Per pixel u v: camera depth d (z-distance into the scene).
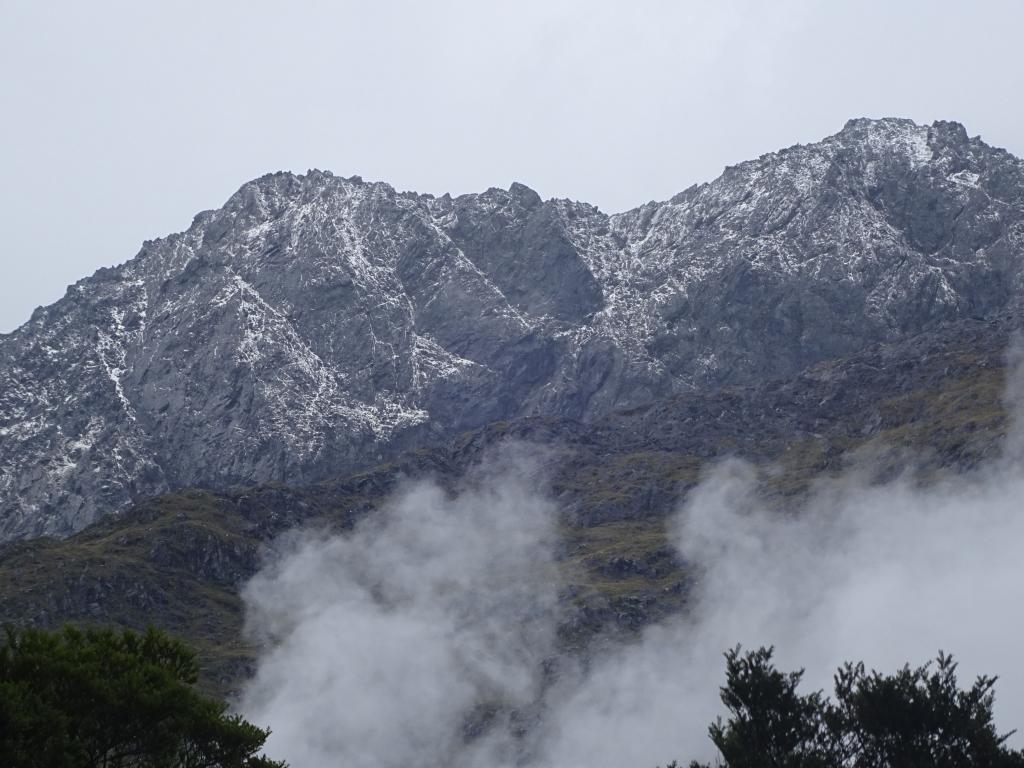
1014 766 66.00
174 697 72.56
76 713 69.94
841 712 70.00
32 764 65.25
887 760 68.19
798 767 67.38
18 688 67.44
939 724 67.50
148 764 70.88
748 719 71.38
